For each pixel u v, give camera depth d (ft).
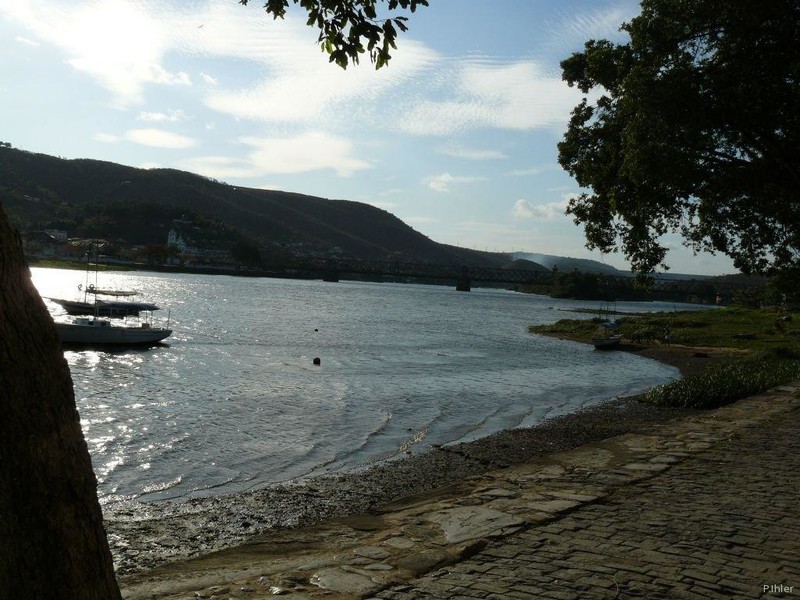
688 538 19.12
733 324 230.48
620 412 67.56
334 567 17.19
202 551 26.58
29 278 7.23
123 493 38.09
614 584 15.66
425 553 18.13
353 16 15.51
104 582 7.55
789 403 50.21
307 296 388.78
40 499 6.92
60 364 7.46
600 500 23.66
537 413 69.67
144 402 69.41
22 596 6.71
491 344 170.91
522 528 20.33
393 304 371.56
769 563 17.04
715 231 67.51
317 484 38.99
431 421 63.67
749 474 27.63
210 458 46.91
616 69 59.21
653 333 196.65
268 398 74.90
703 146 56.03
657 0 54.65
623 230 67.56
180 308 234.79
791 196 58.23
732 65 54.24
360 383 90.63
